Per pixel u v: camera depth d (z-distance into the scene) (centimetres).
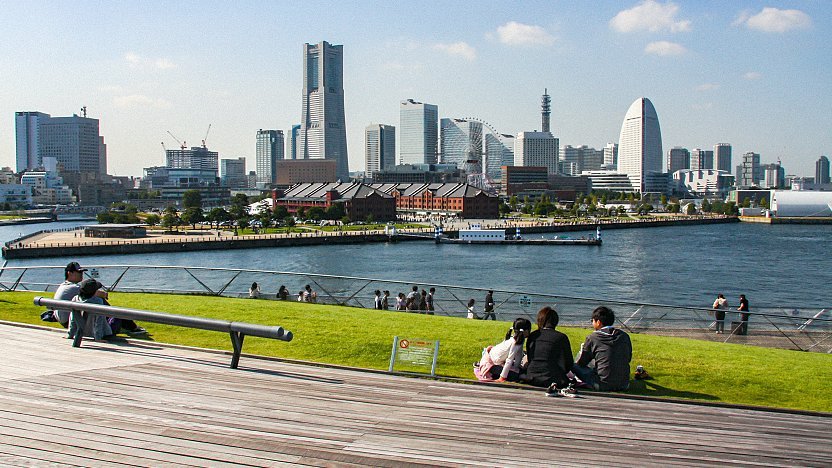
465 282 11350
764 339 3384
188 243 17012
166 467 1133
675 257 15800
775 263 14438
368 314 2723
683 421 1509
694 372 2003
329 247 18438
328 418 1421
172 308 2753
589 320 3575
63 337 2161
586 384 1759
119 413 1402
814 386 1927
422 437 1323
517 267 13675
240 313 2652
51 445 1214
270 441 1270
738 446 1345
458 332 2355
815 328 3406
